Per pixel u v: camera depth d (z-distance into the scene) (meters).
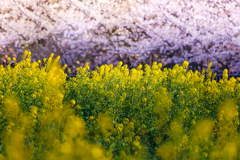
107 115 3.43
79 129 2.29
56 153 2.05
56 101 3.29
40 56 7.41
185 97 4.23
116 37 7.52
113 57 7.50
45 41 7.45
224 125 2.83
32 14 7.48
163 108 3.61
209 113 3.89
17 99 3.36
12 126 2.71
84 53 7.45
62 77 4.89
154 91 4.31
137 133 3.32
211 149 2.48
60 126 2.88
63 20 7.47
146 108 3.69
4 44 7.41
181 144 2.46
